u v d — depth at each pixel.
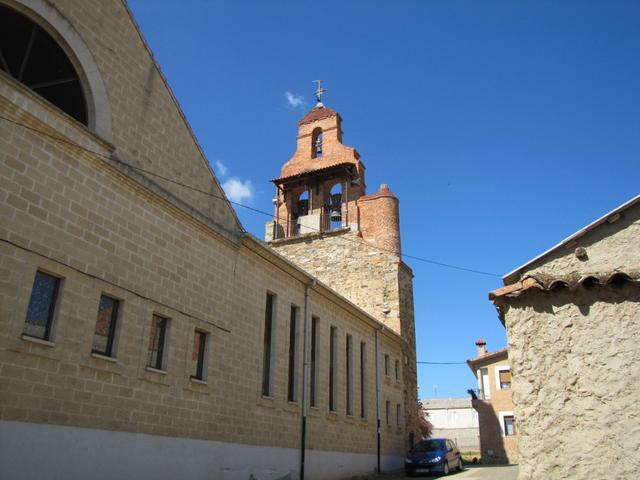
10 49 11.39
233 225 16.39
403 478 22.89
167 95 14.63
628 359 7.19
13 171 9.88
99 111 12.33
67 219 10.80
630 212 8.10
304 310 20.14
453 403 72.06
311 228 33.81
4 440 8.92
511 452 34.75
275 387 17.48
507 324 8.12
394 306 30.53
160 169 13.86
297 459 18.14
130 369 11.71
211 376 14.39
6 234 9.56
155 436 12.09
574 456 7.10
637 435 6.87
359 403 24.25
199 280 14.48
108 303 11.66
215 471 13.91
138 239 12.56
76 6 12.30
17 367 9.34
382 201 33.06
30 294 9.80
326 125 36.12
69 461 9.94
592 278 7.52
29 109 10.24
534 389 7.59
